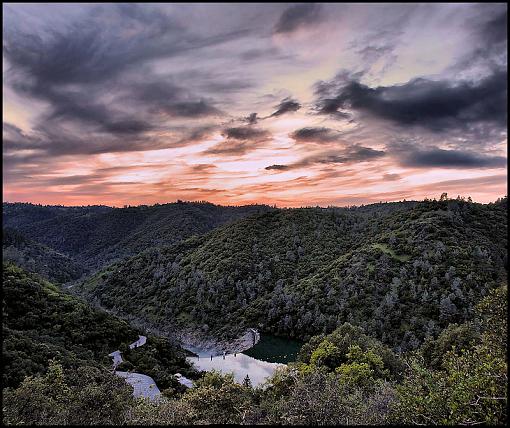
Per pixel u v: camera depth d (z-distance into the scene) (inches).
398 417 440.1
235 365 3100.4
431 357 1364.4
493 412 360.5
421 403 425.4
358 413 492.7
